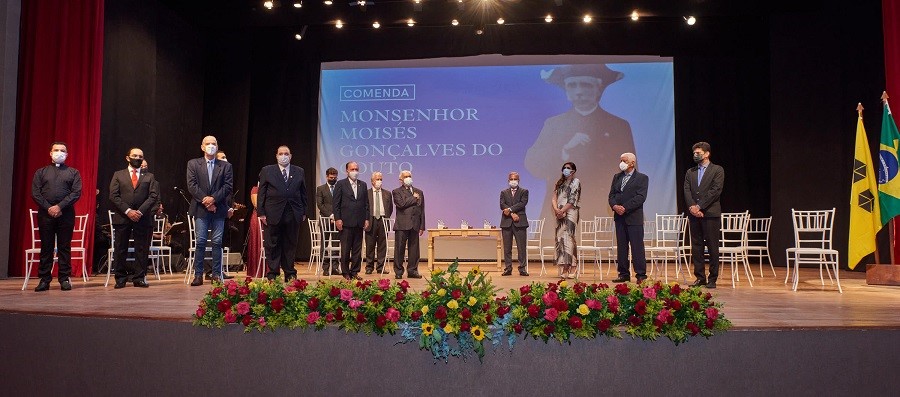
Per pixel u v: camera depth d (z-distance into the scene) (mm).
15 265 7070
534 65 10984
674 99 10664
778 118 9719
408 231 6922
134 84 8602
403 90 11141
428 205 10930
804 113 9555
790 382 2830
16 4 6902
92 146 7328
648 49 10430
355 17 9758
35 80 7258
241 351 2953
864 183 6062
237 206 7059
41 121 7223
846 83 8992
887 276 5938
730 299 4520
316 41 10930
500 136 10930
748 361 2820
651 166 10680
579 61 10906
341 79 11266
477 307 2779
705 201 5531
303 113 11195
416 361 2832
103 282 6121
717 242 5590
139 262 5496
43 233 5098
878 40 8297
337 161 11156
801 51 9602
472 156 10930
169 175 9625
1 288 5352
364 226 6520
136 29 8648
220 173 5859
